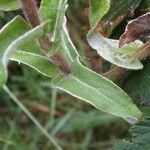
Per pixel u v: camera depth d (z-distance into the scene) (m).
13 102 0.48
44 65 0.25
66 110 0.46
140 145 0.25
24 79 0.46
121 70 0.26
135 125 0.25
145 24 0.25
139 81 0.26
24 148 0.45
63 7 0.22
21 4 0.21
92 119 0.45
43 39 0.23
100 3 0.25
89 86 0.24
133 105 0.24
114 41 0.25
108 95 0.24
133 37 0.25
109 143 0.46
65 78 0.25
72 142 0.47
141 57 0.25
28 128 0.48
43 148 0.46
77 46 0.39
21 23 0.21
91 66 0.28
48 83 0.46
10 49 0.18
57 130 0.45
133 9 0.27
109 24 0.27
